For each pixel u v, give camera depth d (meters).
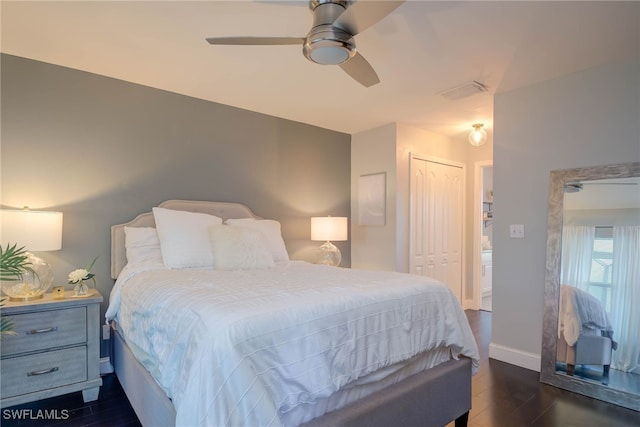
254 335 1.26
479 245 4.85
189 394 1.15
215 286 1.79
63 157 2.64
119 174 2.88
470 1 1.81
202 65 2.61
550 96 2.77
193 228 2.76
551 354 2.59
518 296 2.92
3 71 2.44
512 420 2.07
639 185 2.34
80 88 2.72
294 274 2.28
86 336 2.24
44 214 2.26
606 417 2.11
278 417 1.19
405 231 4.09
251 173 3.65
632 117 2.38
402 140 4.09
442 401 1.86
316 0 1.72
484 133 4.04
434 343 1.89
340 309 1.53
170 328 1.47
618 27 2.03
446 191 4.61
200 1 1.85
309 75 2.78
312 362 1.36
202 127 3.33
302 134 4.07
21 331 2.04
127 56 2.48
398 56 2.42
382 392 1.63
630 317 2.33
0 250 1.93
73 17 2.00
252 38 1.74
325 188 4.29
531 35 2.14
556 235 2.68
